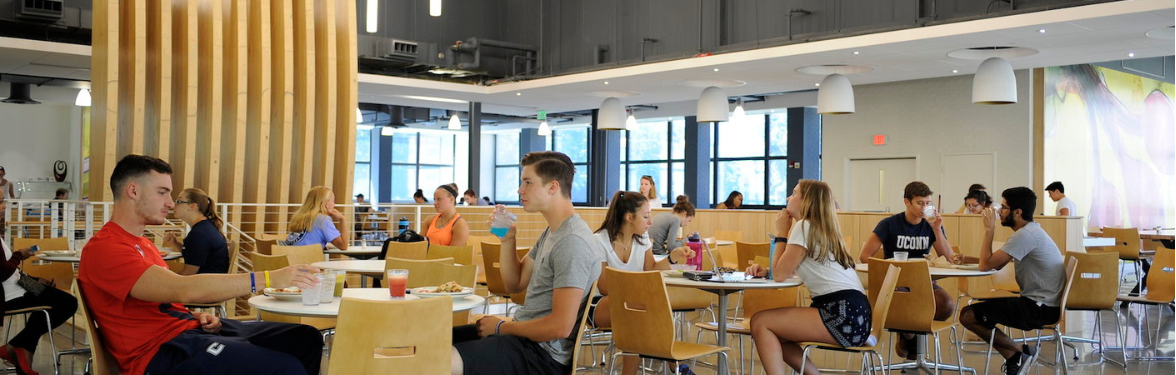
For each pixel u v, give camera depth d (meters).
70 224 7.88
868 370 4.31
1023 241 5.18
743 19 11.58
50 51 10.23
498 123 21.64
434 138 25.42
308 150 9.92
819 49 9.69
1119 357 6.22
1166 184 15.34
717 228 10.71
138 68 8.82
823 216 4.18
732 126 19.00
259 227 9.51
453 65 13.22
